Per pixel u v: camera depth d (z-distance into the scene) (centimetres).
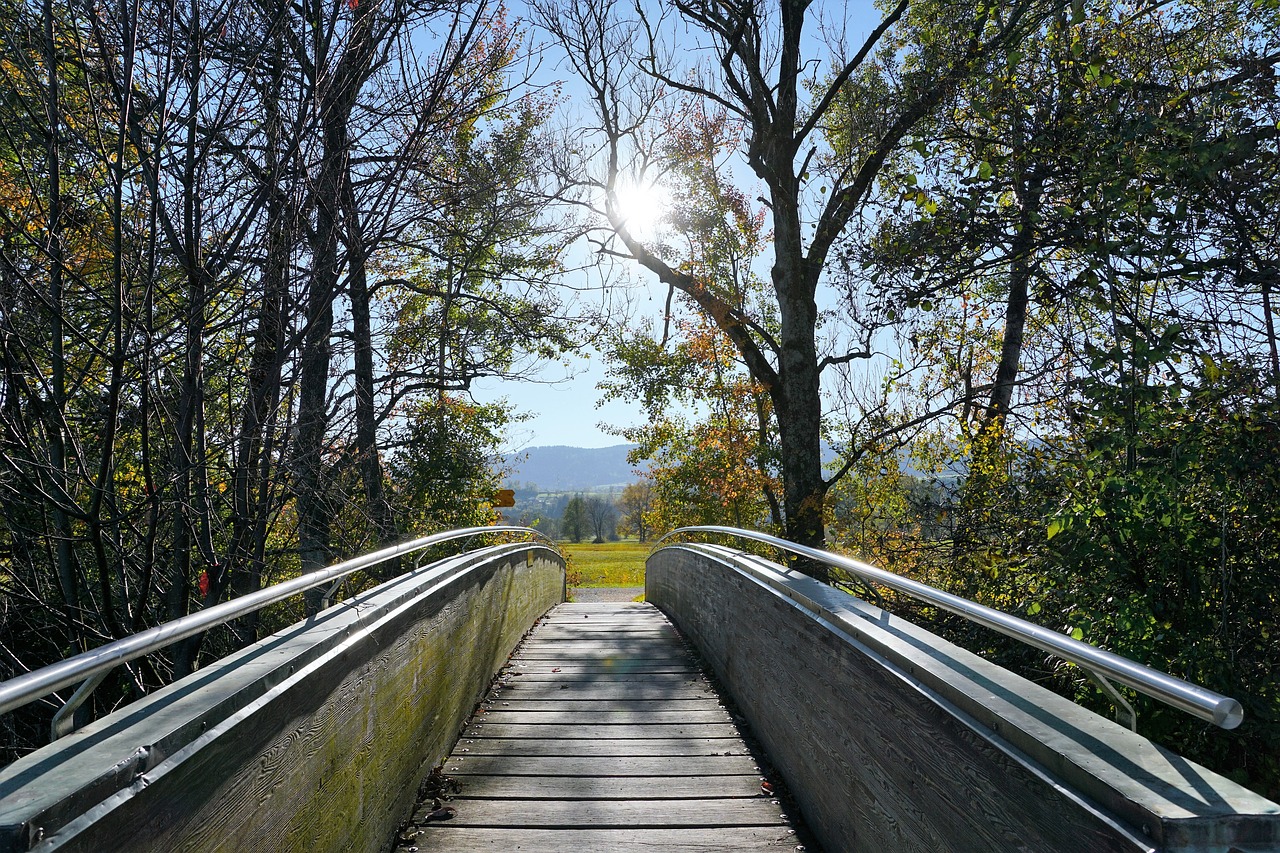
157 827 173
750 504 1838
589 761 519
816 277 1571
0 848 130
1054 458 609
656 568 1467
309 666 276
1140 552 479
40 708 675
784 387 1603
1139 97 556
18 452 497
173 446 532
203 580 549
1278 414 438
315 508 649
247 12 460
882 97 1337
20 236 468
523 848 391
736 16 1519
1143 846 140
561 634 1030
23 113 478
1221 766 426
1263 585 446
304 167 470
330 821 299
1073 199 569
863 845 322
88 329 558
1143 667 164
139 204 471
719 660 735
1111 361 510
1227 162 477
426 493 1276
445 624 526
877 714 303
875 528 1031
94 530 479
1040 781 178
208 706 203
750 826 417
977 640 634
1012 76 645
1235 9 561
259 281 488
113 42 424
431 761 486
